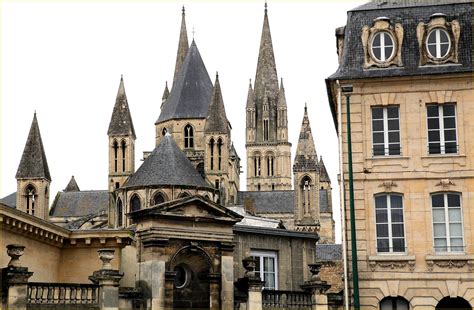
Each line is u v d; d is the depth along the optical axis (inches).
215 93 4756.4
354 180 1569.9
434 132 1573.6
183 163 3752.5
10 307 1238.9
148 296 1401.3
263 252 1717.5
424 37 1590.8
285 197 6181.1
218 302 1467.8
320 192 6491.1
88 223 4328.3
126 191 3698.3
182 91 5147.6
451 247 1529.3
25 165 4483.3
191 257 1465.3
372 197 1561.3
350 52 1625.2
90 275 1502.2
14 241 1398.9
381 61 1600.6
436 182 1549.0
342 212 1560.0
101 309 1316.4
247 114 7249.0
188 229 1460.4
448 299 1509.6
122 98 4729.3
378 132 1589.6
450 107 1578.5
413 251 1530.5
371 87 1595.7
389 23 1609.3
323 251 3476.9
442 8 1614.2
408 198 1551.4
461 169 1544.0
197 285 1469.0
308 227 5442.9
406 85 1583.4
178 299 1448.1
